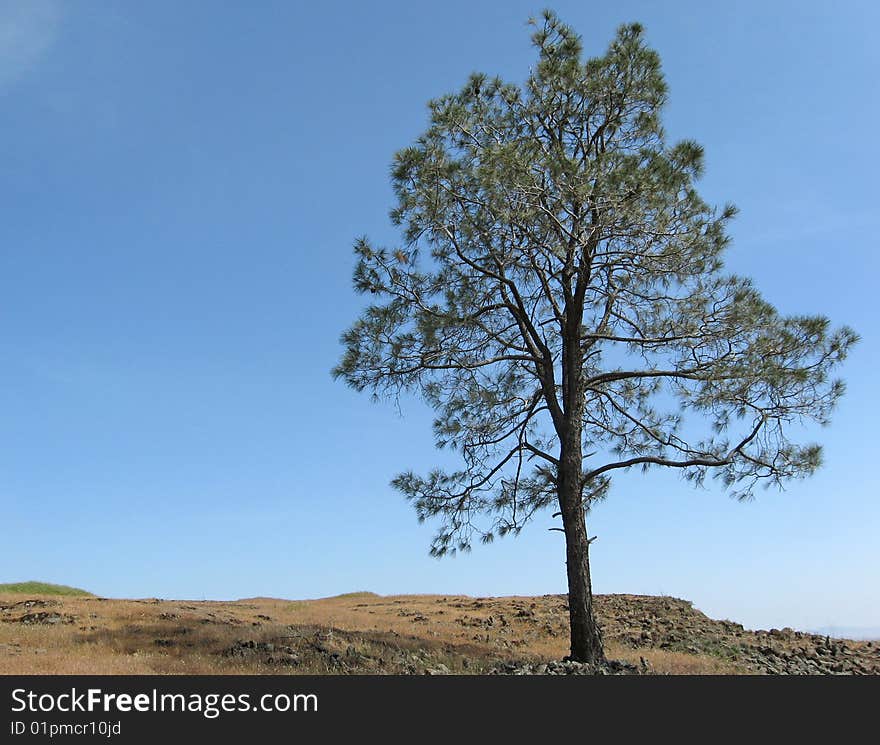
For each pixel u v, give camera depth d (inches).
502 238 664.4
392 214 700.0
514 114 719.1
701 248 646.5
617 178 602.5
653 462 675.4
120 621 816.9
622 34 705.0
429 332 671.1
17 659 592.4
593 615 645.9
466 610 1109.7
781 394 639.1
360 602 1262.3
